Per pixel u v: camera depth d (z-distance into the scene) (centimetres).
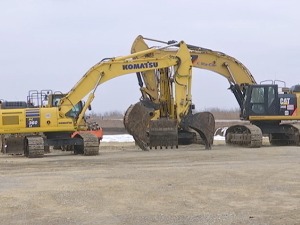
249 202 1592
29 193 1775
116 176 2177
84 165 2658
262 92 3988
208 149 3572
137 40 4012
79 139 3447
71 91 3512
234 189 1817
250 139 3734
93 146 3344
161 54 3866
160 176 2158
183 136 3806
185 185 1912
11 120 3406
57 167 2581
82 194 1747
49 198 1681
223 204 1565
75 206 1554
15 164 2766
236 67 4181
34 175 2259
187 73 3781
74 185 1941
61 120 3450
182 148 3703
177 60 3766
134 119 3519
